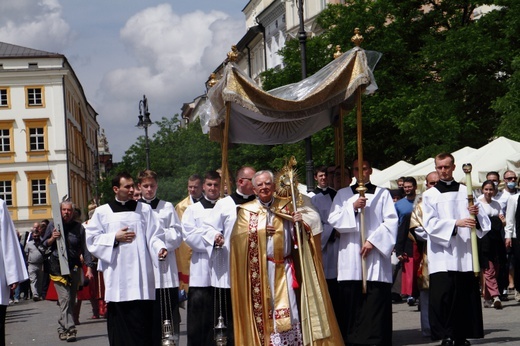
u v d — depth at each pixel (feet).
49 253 52.49
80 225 54.08
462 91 106.22
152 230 36.63
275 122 42.37
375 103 104.63
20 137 266.16
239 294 33.94
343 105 41.37
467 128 100.48
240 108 39.45
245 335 33.78
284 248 33.88
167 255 38.42
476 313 38.17
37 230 96.22
